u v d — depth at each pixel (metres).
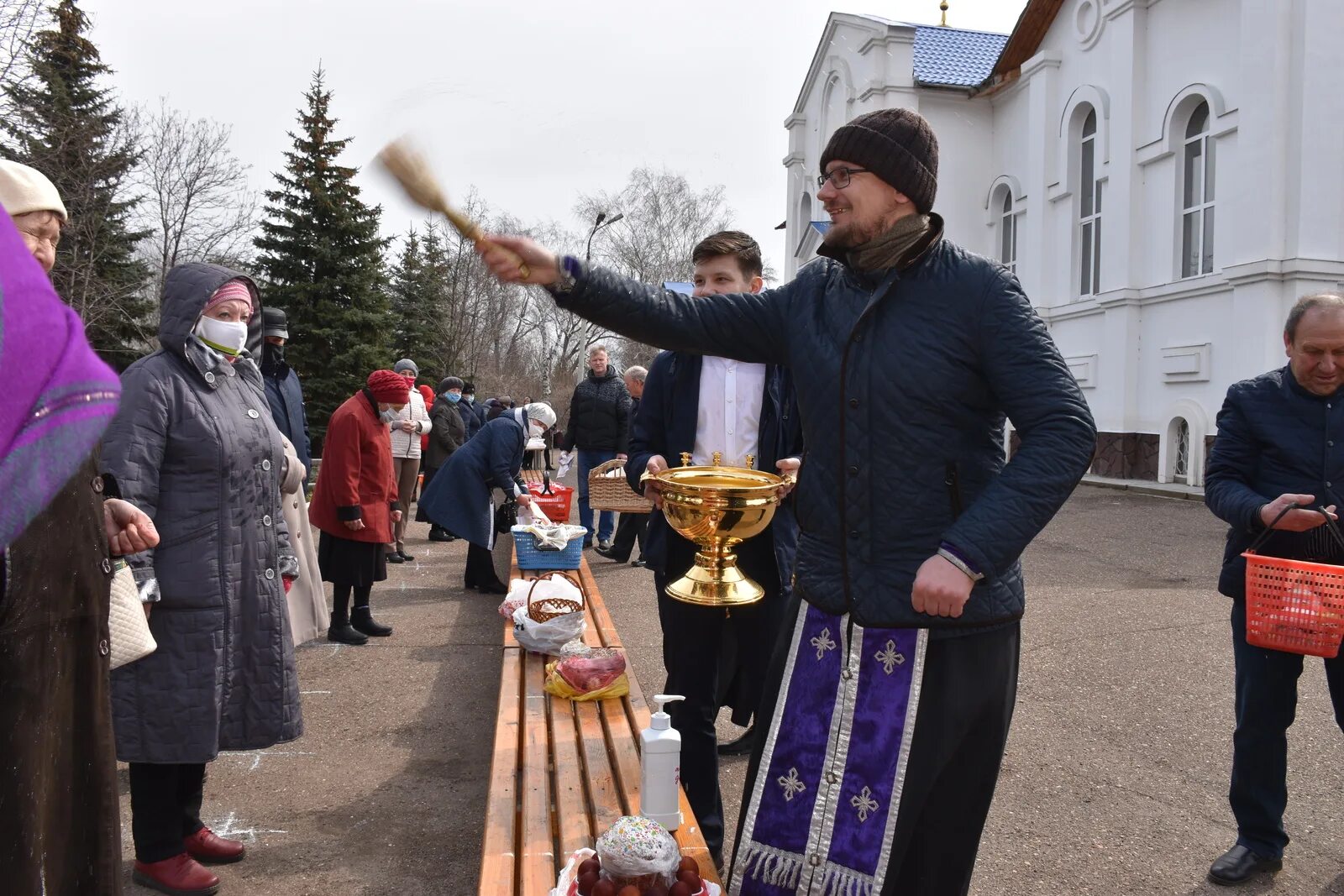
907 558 1.95
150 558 2.82
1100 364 17.19
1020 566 2.05
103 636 1.68
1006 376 1.88
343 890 3.07
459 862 3.25
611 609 7.02
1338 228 13.36
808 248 26.42
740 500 2.67
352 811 3.66
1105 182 17.12
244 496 3.10
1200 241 15.31
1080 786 3.81
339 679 5.34
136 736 2.89
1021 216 20.92
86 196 19.42
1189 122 15.54
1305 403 3.16
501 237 1.86
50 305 0.94
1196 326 15.05
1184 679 5.14
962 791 1.96
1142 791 3.76
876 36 22.36
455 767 4.10
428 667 5.58
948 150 22.27
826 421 2.03
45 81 19.75
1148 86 16.20
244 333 3.27
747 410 3.36
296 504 4.35
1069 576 8.10
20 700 1.46
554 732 3.34
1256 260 13.63
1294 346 3.15
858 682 1.98
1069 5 18.53
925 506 1.94
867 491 1.96
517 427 7.62
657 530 3.28
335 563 6.03
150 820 3.01
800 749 2.04
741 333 2.23
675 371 3.41
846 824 1.95
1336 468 3.08
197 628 2.96
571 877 2.22
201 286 3.04
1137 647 5.78
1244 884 3.06
